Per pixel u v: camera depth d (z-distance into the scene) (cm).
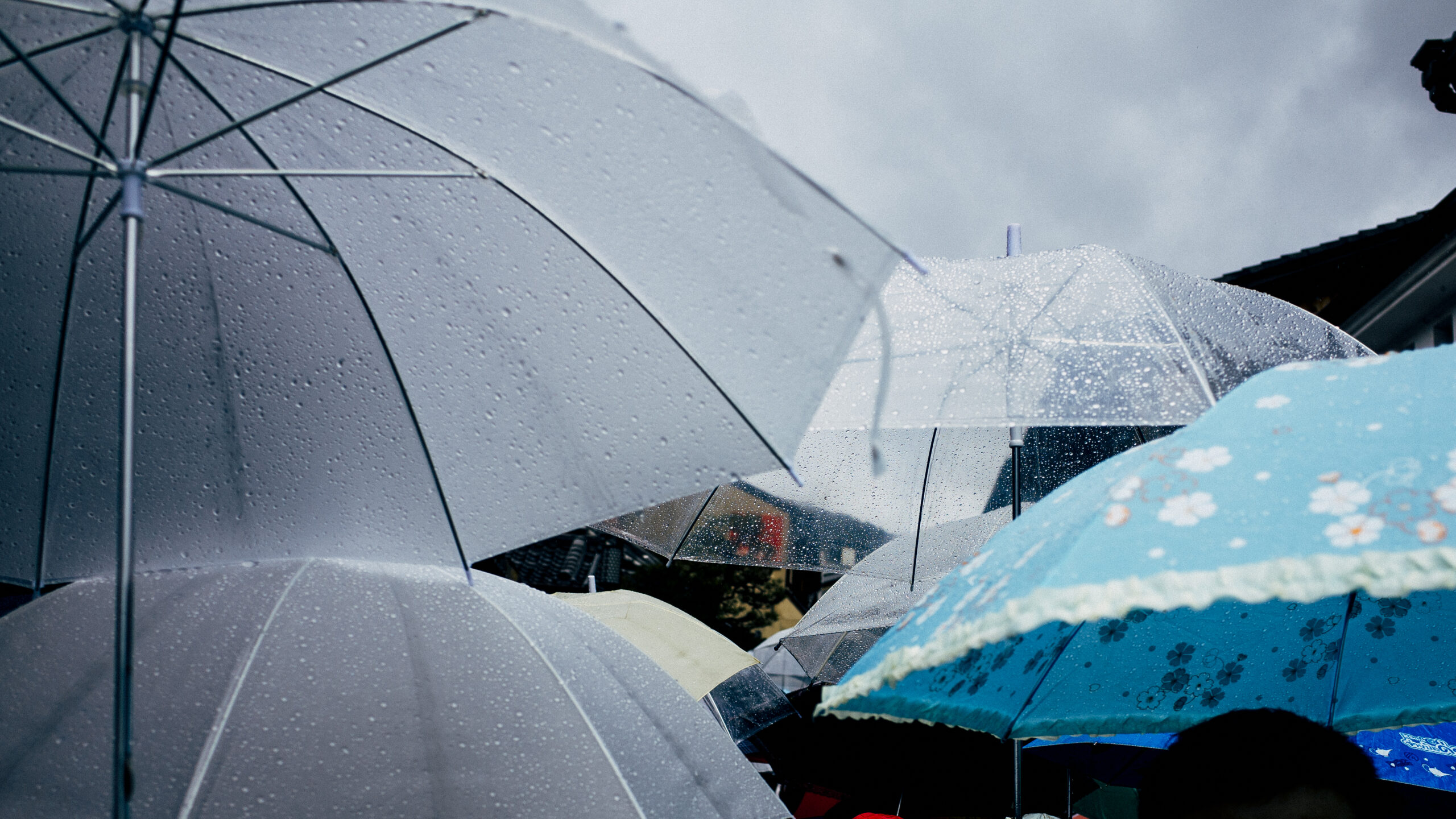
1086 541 123
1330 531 116
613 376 201
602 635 258
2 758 202
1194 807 180
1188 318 272
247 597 222
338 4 171
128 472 155
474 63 176
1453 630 214
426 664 223
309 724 213
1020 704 215
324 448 221
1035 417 252
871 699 177
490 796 218
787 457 188
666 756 239
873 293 158
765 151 151
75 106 189
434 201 200
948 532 416
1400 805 188
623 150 176
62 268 209
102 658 211
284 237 206
